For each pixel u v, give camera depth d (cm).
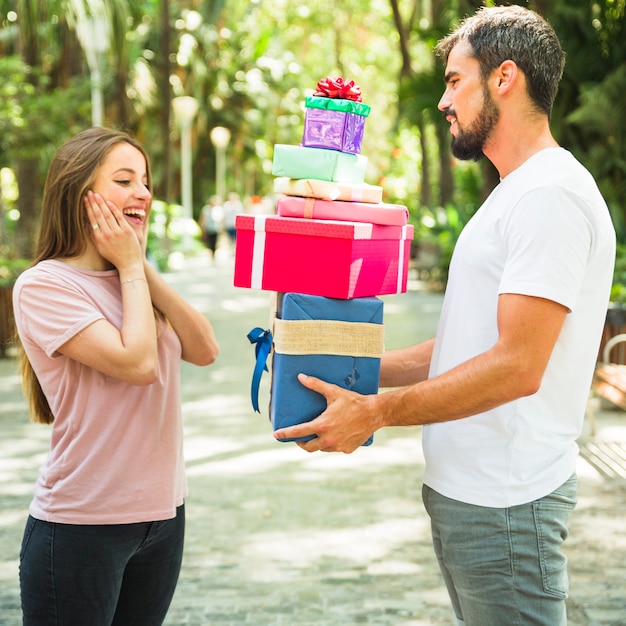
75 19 1573
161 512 249
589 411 741
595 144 1376
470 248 240
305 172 249
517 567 235
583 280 231
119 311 251
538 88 234
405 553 498
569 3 1338
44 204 256
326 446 236
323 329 237
